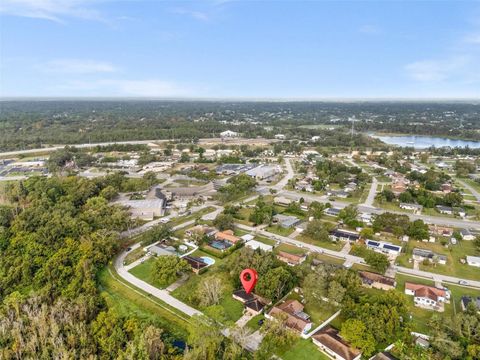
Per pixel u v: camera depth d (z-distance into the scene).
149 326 73.31
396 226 135.00
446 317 78.44
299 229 142.00
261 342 73.31
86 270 100.25
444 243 128.12
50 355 71.81
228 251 119.69
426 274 108.00
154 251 119.50
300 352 73.00
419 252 118.94
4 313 84.75
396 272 109.06
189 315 85.88
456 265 113.94
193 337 72.12
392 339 75.25
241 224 149.00
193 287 98.00
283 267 101.06
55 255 106.62
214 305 82.56
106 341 73.00
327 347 72.56
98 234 118.94
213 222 142.50
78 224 126.50
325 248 125.31
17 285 103.12
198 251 122.25
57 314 81.19
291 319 80.56
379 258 107.12
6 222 136.12
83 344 73.25
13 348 72.75
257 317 84.75
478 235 132.75
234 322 82.69
